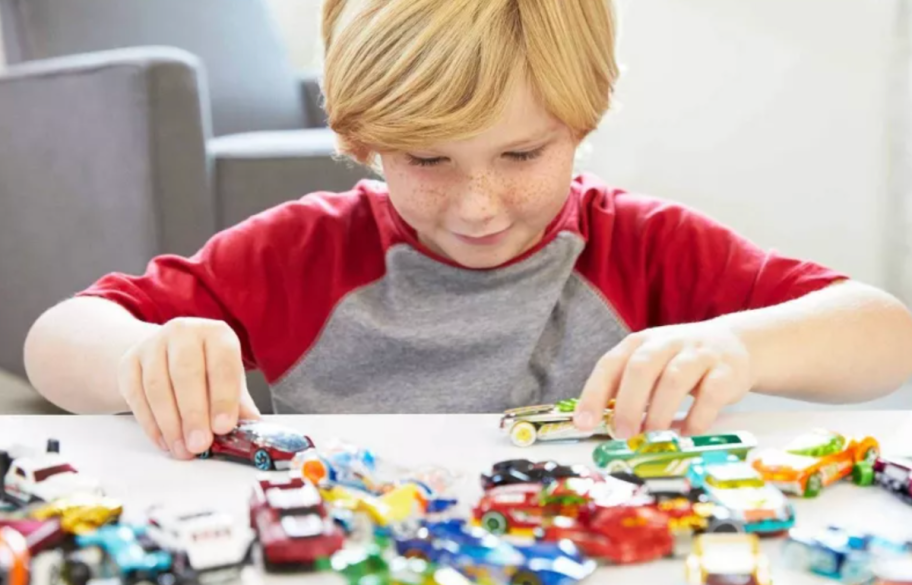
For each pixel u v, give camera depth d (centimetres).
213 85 196
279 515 40
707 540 39
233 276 91
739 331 70
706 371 60
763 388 68
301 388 91
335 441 51
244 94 200
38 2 181
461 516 44
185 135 146
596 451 50
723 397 59
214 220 153
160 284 88
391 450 55
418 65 68
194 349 59
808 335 71
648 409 59
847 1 181
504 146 69
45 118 160
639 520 41
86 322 78
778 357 69
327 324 91
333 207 96
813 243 193
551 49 69
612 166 201
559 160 73
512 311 87
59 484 45
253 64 204
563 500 42
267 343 92
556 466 47
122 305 83
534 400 87
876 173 185
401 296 89
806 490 47
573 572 37
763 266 89
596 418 56
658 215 93
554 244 89
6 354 181
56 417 61
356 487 46
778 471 47
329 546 39
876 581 38
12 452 49
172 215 147
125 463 53
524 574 37
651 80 195
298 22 249
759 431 58
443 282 89
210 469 52
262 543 40
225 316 91
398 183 75
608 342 89
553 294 88
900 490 47
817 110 187
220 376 58
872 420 59
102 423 60
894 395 152
